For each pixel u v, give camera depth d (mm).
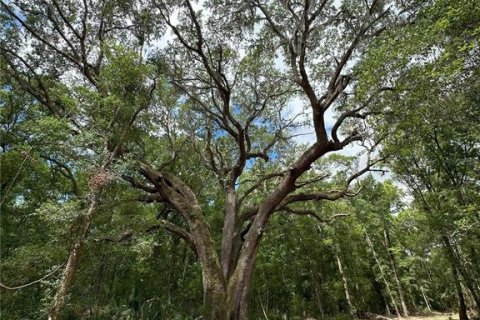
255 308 27734
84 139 9547
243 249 12820
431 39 8000
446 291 31609
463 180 17422
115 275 18891
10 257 11008
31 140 11891
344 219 26281
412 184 20703
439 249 20703
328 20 13250
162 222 14133
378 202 29281
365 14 12680
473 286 19266
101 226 13414
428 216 18062
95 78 12664
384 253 34188
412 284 38188
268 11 13266
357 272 30594
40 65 14828
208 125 17969
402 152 13195
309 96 12422
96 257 13320
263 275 25953
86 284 14508
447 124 13156
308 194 15008
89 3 14375
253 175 20625
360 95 10250
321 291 29781
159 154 18469
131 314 14414
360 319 28891
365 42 12828
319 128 12766
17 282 10539
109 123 10562
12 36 13609
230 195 15969
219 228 22656
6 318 10414
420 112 9781
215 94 17312
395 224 27125
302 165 13320
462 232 15141
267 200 13594
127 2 13898
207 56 14805
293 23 13016
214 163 17766
